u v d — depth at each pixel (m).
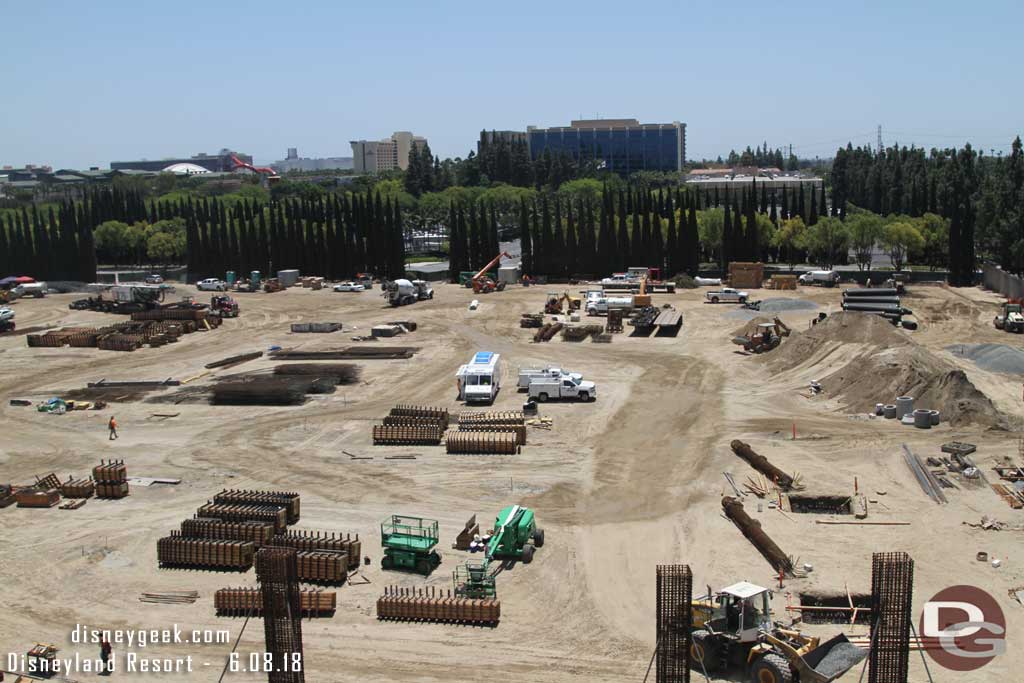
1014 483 47.31
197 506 48.62
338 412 68.31
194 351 94.50
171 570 40.62
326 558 38.53
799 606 34.97
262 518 43.75
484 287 131.00
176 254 173.50
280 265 154.50
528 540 41.22
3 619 36.28
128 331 100.88
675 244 138.25
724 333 94.69
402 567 39.84
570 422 63.28
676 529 43.28
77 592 38.59
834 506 46.34
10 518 47.44
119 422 66.94
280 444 60.09
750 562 39.19
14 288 139.75
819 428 59.25
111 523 46.41
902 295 117.56
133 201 197.38
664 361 82.94
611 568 39.38
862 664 31.12
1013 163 146.38
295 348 94.44
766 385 72.06
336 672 31.75
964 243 127.38
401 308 120.00
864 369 66.94
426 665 32.09
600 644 33.22
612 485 49.88
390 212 150.25
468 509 46.97
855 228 143.38
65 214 173.75
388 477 52.53
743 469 51.59
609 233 138.88
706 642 30.48
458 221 147.38
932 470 49.75
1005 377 71.44
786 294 120.25
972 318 99.62
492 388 70.31
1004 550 39.56
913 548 40.12
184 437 62.47
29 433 64.50
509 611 35.84
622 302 107.38
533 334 99.12
